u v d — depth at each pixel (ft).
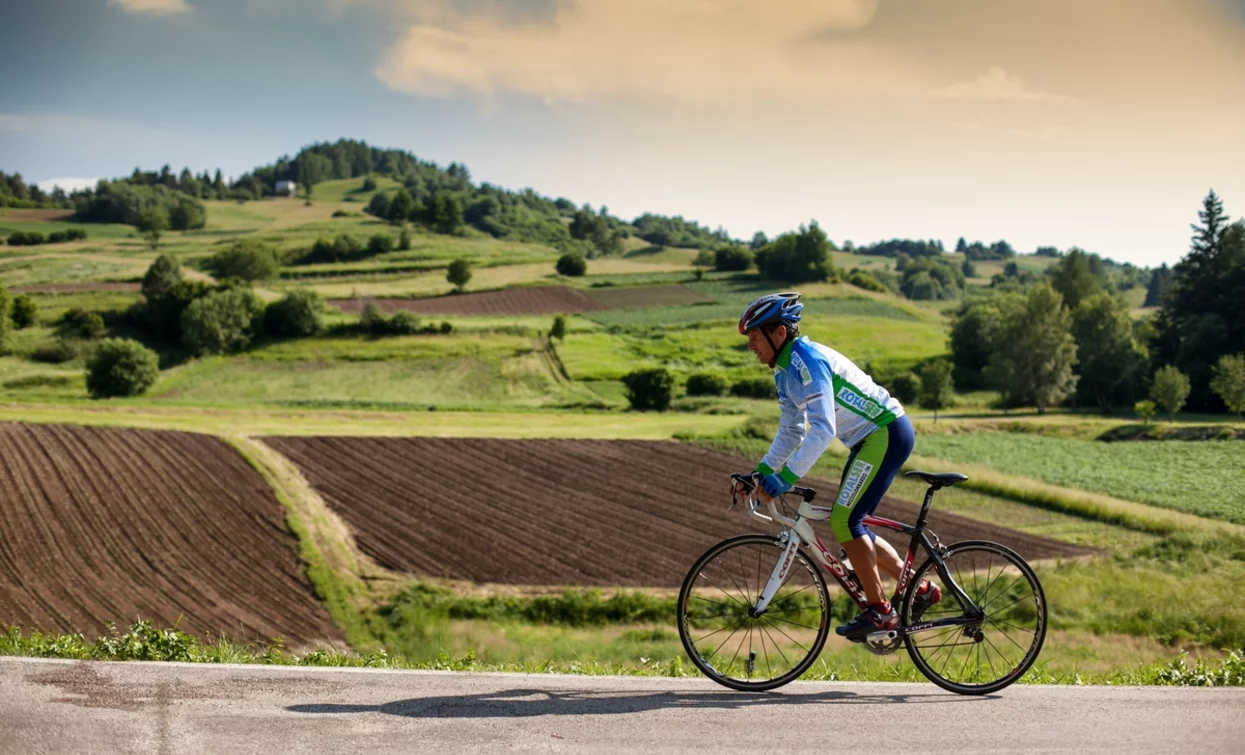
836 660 49.67
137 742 11.46
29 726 11.75
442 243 615.16
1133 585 58.29
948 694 15.25
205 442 137.59
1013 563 15.97
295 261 512.22
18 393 240.53
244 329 288.10
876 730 13.03
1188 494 83.51
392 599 88.22
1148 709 14.21
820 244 457.27
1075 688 15.69
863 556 15.58
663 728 12.82
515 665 21.20
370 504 117.08
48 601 84.28
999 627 15.87
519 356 283.38
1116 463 104.47
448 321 323.57
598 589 90.79
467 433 158.30
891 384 242.17
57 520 104.42
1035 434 137.80
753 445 151.94
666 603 87.40
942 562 15.81
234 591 88.84
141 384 239.71
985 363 300.81
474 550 101.91
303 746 11.58
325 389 250.16
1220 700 14.80
